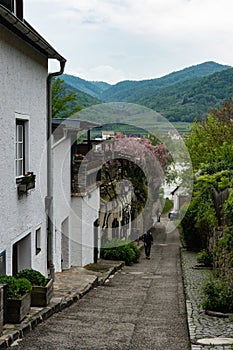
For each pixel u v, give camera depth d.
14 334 7.02
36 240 11.78
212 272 16.53
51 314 8.98
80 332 7.78
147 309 10.34
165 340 7.47
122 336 7.66
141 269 19.69
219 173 17.22
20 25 8.61
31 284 9.13
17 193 10.02
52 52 11.10
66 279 13.97
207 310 9.30
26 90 10.55
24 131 10.75
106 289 13.71
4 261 9.21
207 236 21.92
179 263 21.77
